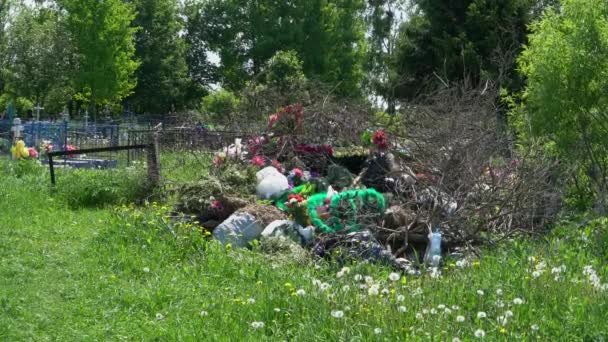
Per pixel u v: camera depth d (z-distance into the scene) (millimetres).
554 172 10422
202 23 63094
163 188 12297
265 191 10516
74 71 41469
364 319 5707
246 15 60188
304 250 8664
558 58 11250
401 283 6797
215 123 19750
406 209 9453
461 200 9344
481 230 9438
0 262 8289
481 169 9820
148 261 8234
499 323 5574
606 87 10867
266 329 5961
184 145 16297
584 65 10922
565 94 11172
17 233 9867
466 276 6875
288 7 55844
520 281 6402
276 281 7293
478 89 15656
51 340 6012
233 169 11164
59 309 6762
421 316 5637
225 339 5676
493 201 9453
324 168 12289
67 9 41906
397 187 10234
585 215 9984
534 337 5293
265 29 56031
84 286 7438
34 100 44625
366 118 13242
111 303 6918
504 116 15383
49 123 25891
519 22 27047
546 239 8773
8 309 6621
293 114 12797
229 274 7773
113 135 26641
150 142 14500
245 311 6281
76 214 11625
